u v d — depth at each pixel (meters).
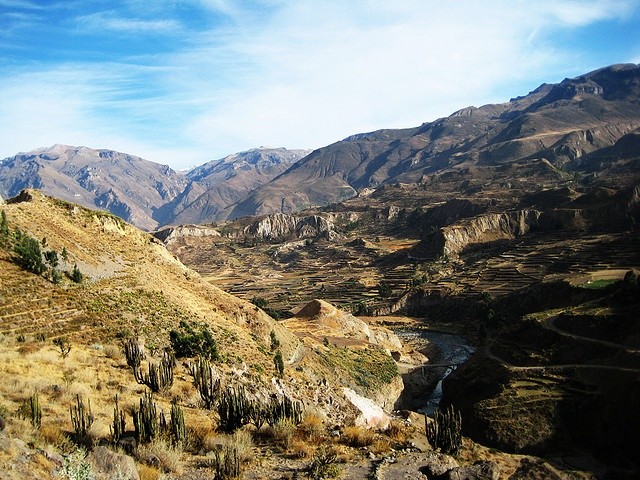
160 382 27.97
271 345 59.22
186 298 57.78
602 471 55.59
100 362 30.70
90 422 17.98
